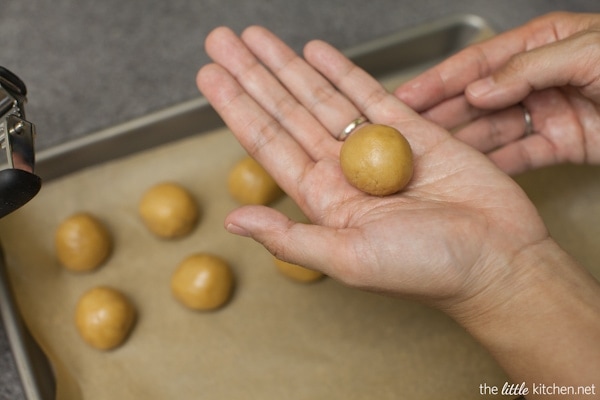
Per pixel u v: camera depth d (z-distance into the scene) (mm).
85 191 454
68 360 410
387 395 399
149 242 447
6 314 391
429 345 414
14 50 500
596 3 528
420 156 374
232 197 460
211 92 393
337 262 327
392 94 407
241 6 528
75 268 429
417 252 322
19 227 438
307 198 374
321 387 404
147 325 424
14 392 394
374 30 519
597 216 448
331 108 405
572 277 338
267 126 386
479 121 429
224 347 418
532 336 333
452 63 416
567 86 418
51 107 478
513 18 523
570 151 429
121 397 402
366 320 424
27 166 309
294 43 509
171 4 527
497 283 335
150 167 463
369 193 358
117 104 482
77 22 516
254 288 435
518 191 352
